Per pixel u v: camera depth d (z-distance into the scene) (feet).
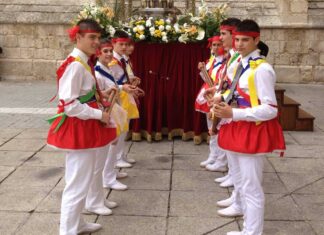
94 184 12.09
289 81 38.50
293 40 37.96
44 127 22.43
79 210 10.27
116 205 12.89
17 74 40.01
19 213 12.34
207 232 11.36
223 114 9.58
